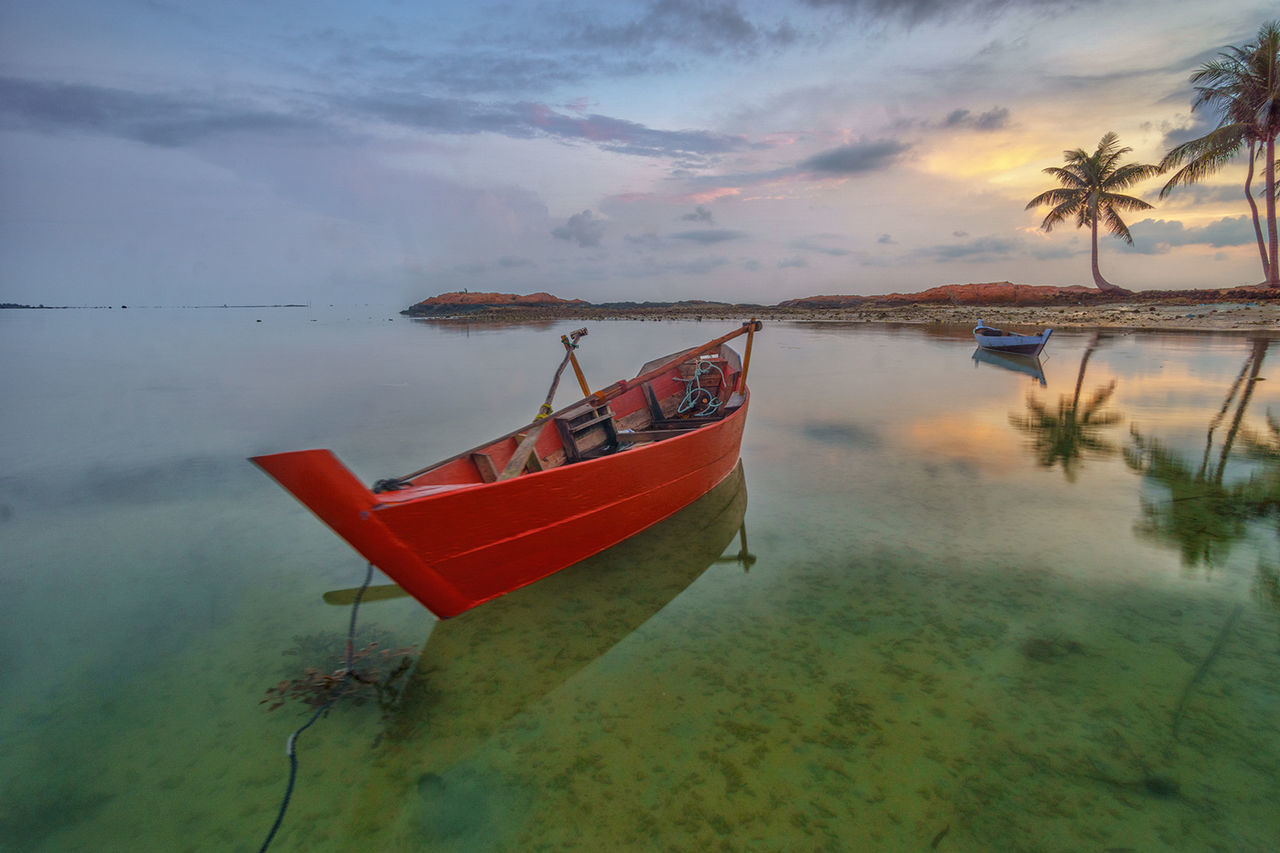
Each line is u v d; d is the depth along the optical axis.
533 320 51.94
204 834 2.86
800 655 4.12
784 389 14.23
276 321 61.88
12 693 3.89
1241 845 2.60
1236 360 15.85
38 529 6.56
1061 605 4.57
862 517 6.45
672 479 6.42
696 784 3.06
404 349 26.55
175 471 8.62
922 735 3.34
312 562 5.77
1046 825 2.75
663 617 4.65
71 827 2.90
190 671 4.11
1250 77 26.11
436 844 2.77
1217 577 4.88
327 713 3.66
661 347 25.53
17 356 25.31
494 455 5.86
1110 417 10.30
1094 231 37.06
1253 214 29.75
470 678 3.97
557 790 3.06
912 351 21.45
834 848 2.69
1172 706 3.46
